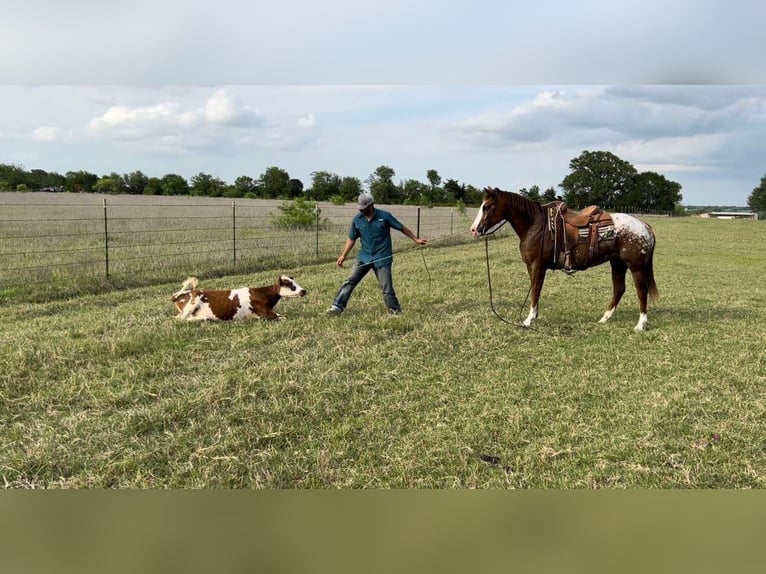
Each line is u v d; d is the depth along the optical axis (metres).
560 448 4.04
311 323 7.27
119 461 3.70
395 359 5.94
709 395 5.11
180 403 4.56
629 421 4.54
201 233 19.06
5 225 19.78
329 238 18.80
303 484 3.51
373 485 3.51
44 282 9.68
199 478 3.52
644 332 7.34
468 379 5.49
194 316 7.19
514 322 7.76
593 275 12.79
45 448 3.83
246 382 5.05
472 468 3.73
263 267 12.87
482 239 22.73
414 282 10.77
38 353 5.59
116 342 6.00
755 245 22.95
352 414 4.59
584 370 5.77
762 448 4.12
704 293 10.57
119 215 28.83
